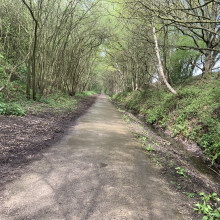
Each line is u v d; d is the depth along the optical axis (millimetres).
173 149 6879
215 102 8422
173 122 9852
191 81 16531
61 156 4426
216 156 5688
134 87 28578
